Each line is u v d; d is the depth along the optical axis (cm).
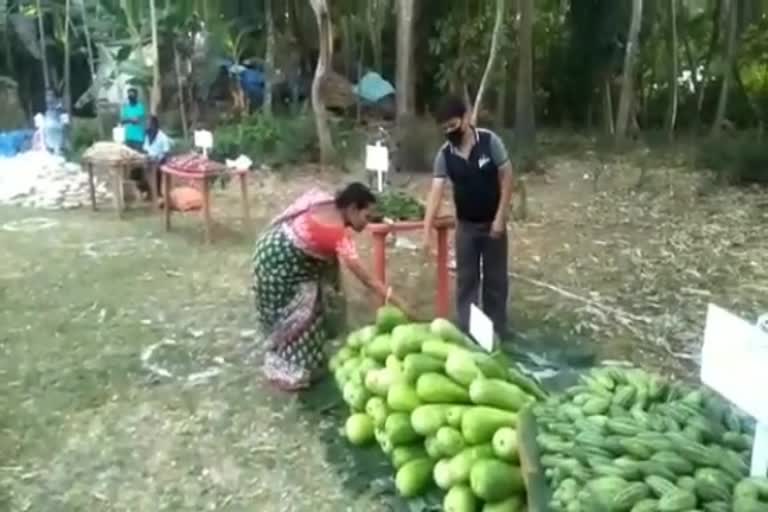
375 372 368
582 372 376
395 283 743
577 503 240
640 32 1778
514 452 290
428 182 1277
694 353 584
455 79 1677
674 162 1426
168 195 930
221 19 1728
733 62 1677
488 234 559
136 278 756
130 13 1569
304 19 1828
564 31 1861
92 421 480
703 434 271
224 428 469
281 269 495
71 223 982
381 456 390
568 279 766
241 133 1434
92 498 402
